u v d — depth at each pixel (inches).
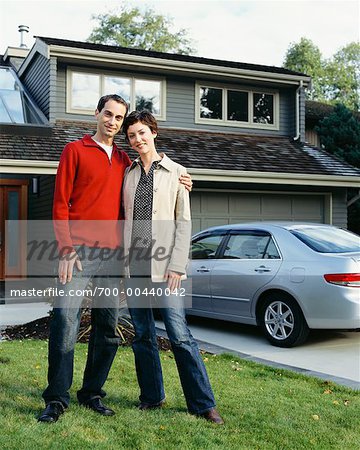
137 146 149.9
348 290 244.1
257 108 619.2
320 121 741.9
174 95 577.6
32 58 573.3
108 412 148.0
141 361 154.8
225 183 512.1
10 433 130.7
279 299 265.4
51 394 143.4
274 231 280.7
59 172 143.8
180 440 130.6
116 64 541.0
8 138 466.3
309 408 159.6
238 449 126.7
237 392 174.9
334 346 265.1
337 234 282.8
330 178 520.7
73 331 144.6
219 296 295.3
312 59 1818.4
